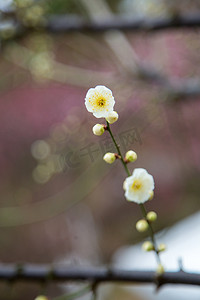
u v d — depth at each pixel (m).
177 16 1.08
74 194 1.28
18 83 1.37
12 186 2.32
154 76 1.30
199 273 0.75
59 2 1.28
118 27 1.15
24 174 2.33
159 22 1.10
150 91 1.28
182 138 1.42
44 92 2.22
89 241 2.04
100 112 0.67
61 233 2.16
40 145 1.21
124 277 0.80
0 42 1.22
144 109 1.23
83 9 1.32
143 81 1.29
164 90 1.26
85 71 1.34
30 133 2.34
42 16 1.17
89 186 1.28
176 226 1.76
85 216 2.12
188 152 1.70
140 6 1.30
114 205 2.27
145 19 1.12
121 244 2.12
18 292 1.83
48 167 1.21
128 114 1.28
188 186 1.95
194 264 1.48
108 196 2.26
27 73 1.37
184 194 2.02
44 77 1.32
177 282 0.75
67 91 2.15
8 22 1.17
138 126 1.21
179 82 1.27
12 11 1.15
